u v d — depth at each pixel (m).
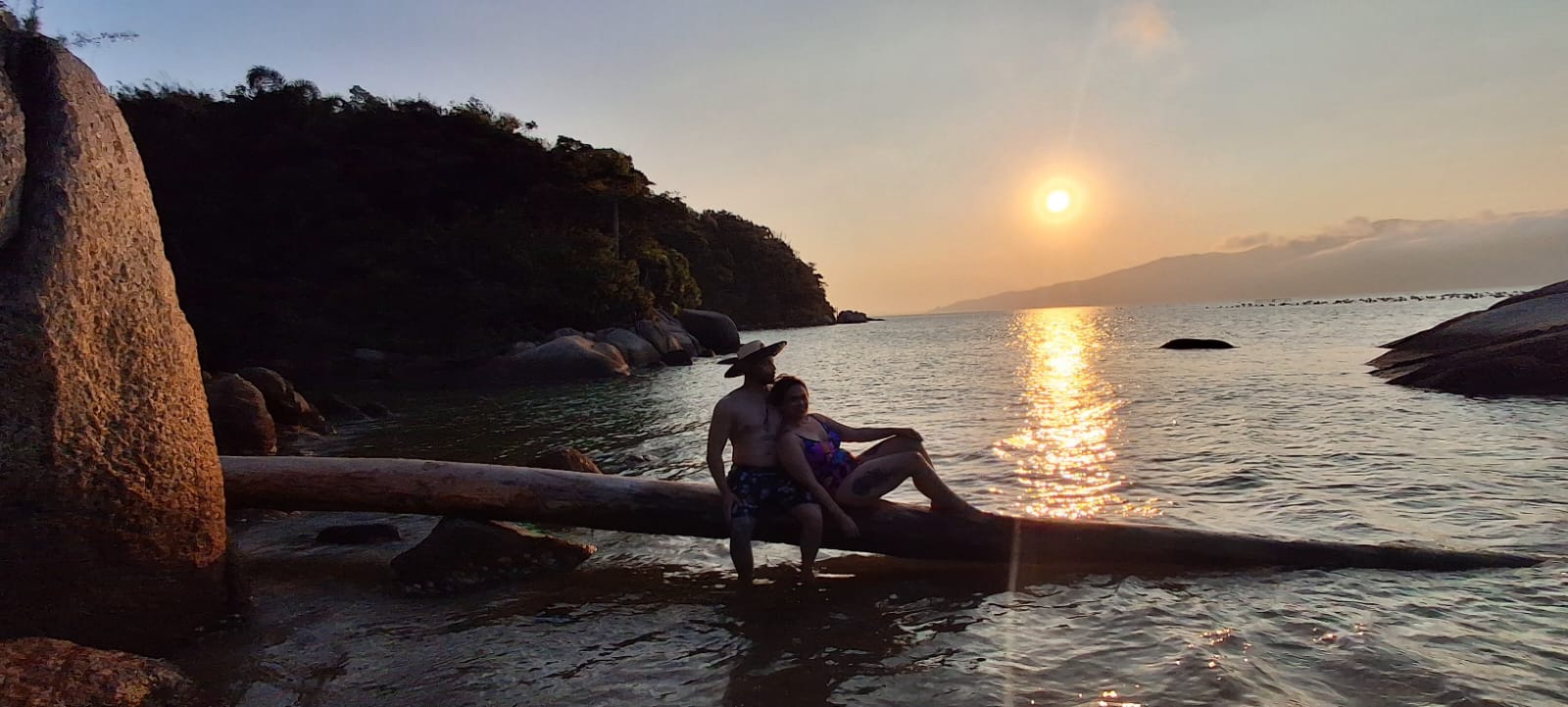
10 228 3.63
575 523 5.82
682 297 57.94
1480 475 7.48
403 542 6.74
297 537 6.89
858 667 3.95
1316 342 31.50
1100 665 3.84
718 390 21.36
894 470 5.46
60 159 3.82
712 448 5.40
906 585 5.22
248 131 44.91
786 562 5.81
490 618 4.86
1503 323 17.08
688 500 5.77
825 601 4.97
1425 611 4.39
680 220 61.78
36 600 3.75
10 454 3.60
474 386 27.09
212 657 4.28
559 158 50.97
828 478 5.39
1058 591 4.98
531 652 4.31
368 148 46.72
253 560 6.21
